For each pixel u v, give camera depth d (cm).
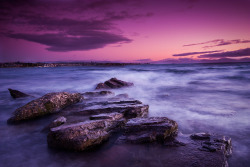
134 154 448
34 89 1553
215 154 427
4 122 724
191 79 2153
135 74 2731
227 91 1369
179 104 990
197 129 645
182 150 451
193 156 424
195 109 888
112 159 436
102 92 1111
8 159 470
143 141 491
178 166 394
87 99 980
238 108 888
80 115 716
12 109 935
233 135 593
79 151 469
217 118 751
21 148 521
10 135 604
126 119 665
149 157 432
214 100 1074
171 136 521
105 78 2281
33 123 695
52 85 1742
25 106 728
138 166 403
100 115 639
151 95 1242
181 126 673
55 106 781
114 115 641
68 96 866
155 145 480
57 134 491
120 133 582
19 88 1606
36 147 520
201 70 3183
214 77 2280
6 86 1733
